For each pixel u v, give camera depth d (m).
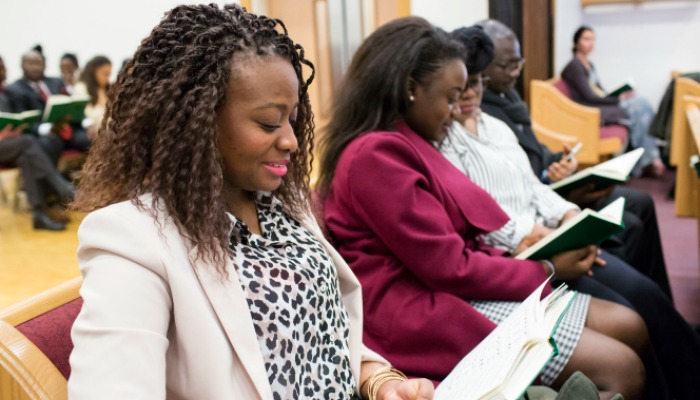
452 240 1.56
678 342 2.03
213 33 0.93
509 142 2.21
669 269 3.71
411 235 1.53
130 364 0.81
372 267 1.62
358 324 1.19
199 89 0.91
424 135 1.79
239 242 1.00
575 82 5.63
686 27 7.03
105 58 5.62
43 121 5.11
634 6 7.11
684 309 3.09
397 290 1.60
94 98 5.63
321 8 4.76
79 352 0.82
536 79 5.39
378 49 1.72
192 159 0.91
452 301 1.54
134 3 5.85
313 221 1.17
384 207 1.54
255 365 0.91
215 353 0.89
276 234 1.06
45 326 1.01
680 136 2.92
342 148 1.72
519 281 1.60
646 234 2.75
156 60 0.93
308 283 1.02
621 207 1.61
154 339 0.85
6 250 4.33
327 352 1.05
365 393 1.15
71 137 5.47
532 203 2.17
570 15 6.61
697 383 2.02
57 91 5.93
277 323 0.97
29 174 4.77
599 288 1.93
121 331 0.82
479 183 1.97
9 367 0.91
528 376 0.90
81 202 0.98
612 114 5.50
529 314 1.04
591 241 1.65
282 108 0.96
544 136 3.88
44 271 3.85
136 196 0.93
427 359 1.54
